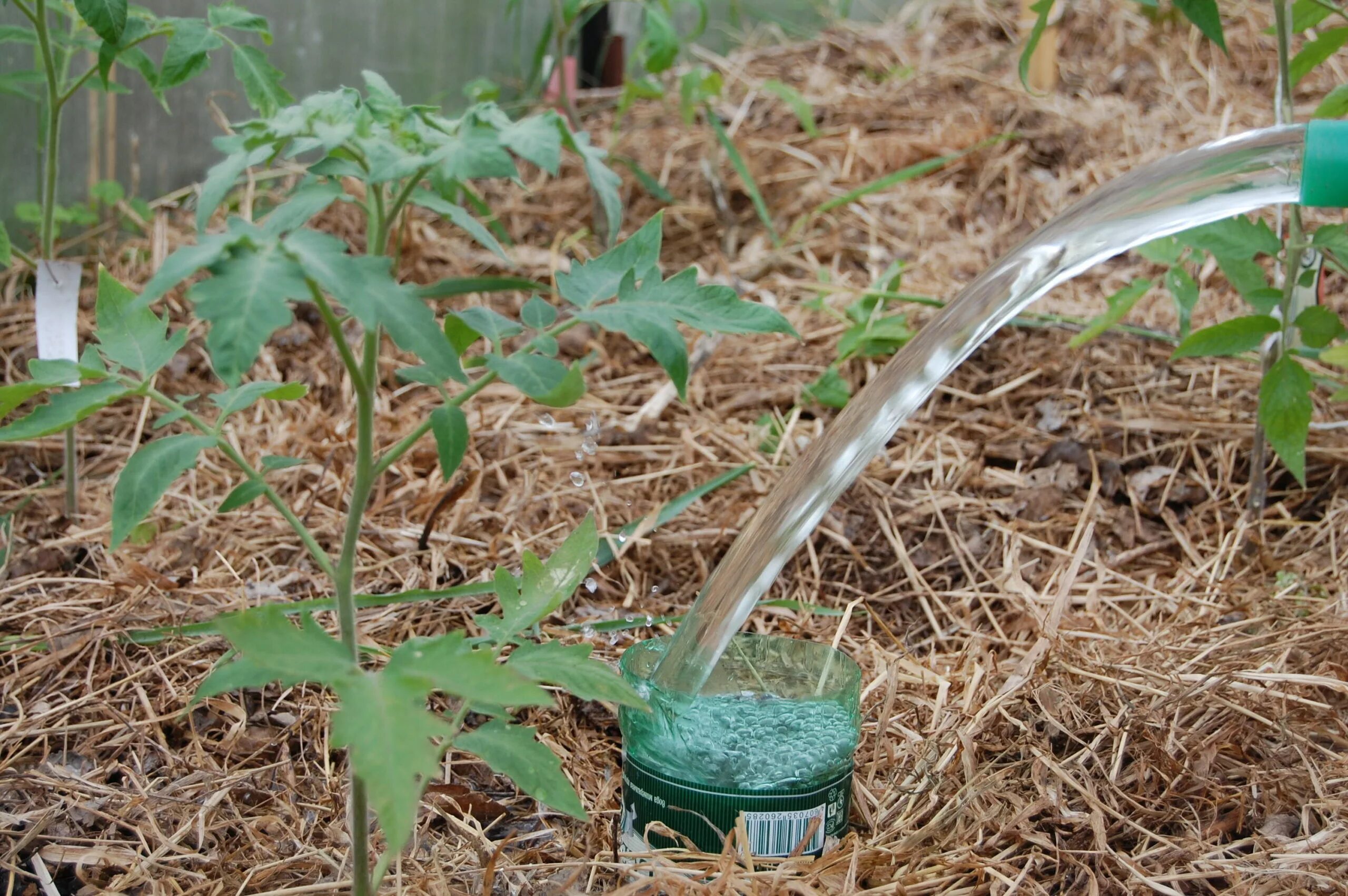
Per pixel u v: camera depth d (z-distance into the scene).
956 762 1.29
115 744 1.33
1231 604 1.66
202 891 1.11
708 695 1.21
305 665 0.74
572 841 1.19
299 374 2.25
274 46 2.71
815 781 1.09
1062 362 2.25
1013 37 3.81
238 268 0.70
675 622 1.60
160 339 0.97
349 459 1.96
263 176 2.73
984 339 1.29
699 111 3.30
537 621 0.95
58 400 0.85
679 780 1.10
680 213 2.86
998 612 1.71
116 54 1.53
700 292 0.87
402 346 0.73
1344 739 1.33
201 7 2.61
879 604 1.74
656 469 2.02
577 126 2.89
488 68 3.28
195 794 1.24
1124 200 1.36
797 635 1.61
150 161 2.69
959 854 1.16
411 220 2.62
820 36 3.95
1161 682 1.42
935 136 3.10
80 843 1.17
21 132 2.41
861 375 2.26
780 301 2.54
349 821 1.19
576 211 2.89
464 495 1.89
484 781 1.30
